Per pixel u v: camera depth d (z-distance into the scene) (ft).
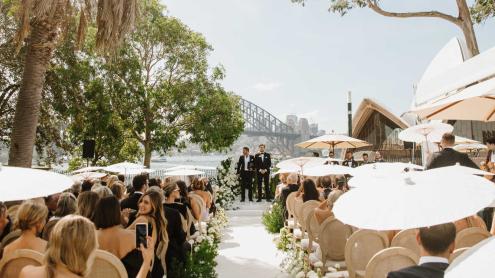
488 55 14.96
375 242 12.97
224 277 21.65
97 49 32.37
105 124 71.15
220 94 81.66
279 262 24.81
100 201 12.14
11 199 9.40
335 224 16.39
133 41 75.66
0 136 71.82
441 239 7.11
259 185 50.96
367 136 109.50
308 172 25.35
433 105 15.92
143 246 10.37
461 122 59.88
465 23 43.52
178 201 24.16
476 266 3.34
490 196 7.69
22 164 30.94
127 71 74.33
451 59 68.54
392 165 22.38
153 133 78.69
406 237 12.81
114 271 9.98
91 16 32.58
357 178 18.94
